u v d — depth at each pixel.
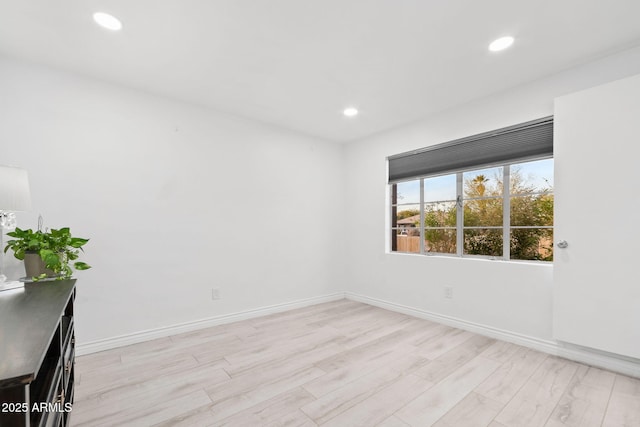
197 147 2.97
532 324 2.46
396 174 3.68
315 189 3.96
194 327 2.90
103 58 2.16
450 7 1.64
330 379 1.97
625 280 1.95
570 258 2.18
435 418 1.57
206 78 2.45
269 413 1.62
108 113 2.50
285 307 3.60
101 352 2.39
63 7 1.63
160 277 2.73
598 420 1.54
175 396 1.78
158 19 1.73
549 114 2.37
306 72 2.35
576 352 2.21
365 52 2.08
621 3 1.58
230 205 3.19
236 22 1.77
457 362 2.21
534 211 2.75
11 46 2.00
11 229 2.08
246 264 3.30
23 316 1.04
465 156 2.99
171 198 2.81
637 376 1.95
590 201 2.09
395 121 3.42
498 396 1.77
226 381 1.95
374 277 3.84
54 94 2.28
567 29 1.81
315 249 3.94
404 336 2.74
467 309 2.89
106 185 2.48
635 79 1.92
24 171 1.55
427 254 3.38
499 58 2.14
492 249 2.97
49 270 1.81
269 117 3.31
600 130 2.05
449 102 2.90
